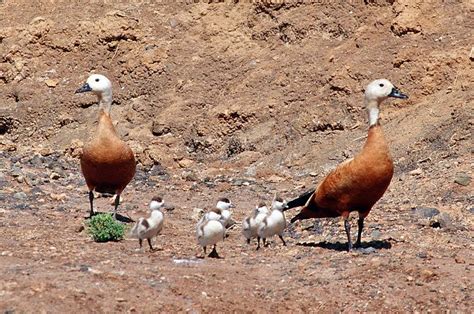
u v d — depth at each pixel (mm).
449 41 22266
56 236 14891
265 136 22750
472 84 21344
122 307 11016
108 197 19094
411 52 22344
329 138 21953
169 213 17766
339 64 23234
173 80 25219
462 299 11867
